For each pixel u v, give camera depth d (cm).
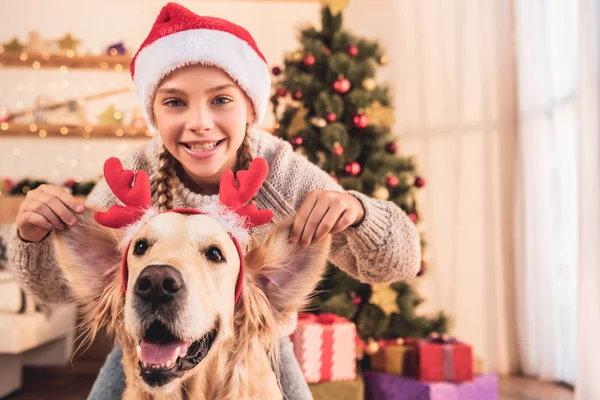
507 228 471
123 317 102
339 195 110
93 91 504
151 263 89
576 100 362
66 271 106
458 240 471
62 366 436
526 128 432
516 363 461
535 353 433
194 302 88
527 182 430
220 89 117
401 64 486
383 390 296
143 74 124
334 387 270
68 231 106
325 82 352
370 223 121
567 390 379
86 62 497
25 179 477
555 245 399
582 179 305
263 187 137
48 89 502
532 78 425
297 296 108
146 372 88
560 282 391
